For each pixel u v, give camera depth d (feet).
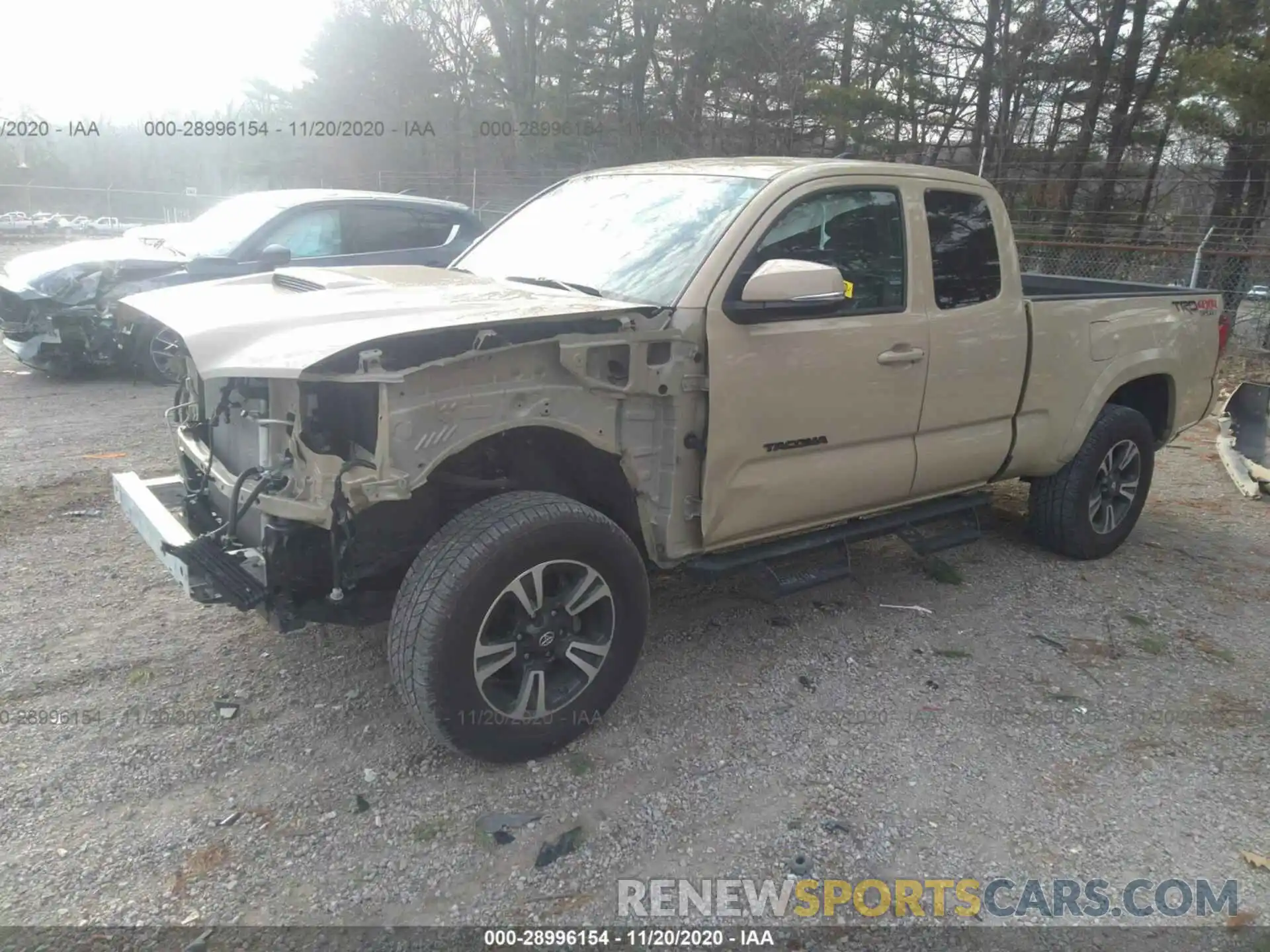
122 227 101.30
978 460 15.05
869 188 13.47
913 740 11.69
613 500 11.98
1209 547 18.81
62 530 17.22
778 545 13.28
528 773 10.79
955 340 14.07
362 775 10.65
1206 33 57.11
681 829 9.98
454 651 9.92
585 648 11.05
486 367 10.10
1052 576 16.90
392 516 11.03
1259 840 10.14
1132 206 58.08
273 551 10.08
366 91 87.56
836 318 12.75
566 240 13.98
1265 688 13.28
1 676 12.35
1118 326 16.74
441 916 8.78
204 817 9.91
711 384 11.47
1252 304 39.34
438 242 31.42
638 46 72.33
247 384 10.48
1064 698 12.83
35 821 9.75
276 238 28.89
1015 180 55.47
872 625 14.73
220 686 12.31
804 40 66.23
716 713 12.14
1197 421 19.16
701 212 12.73
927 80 67.00
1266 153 46.60
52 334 28.32
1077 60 63.46
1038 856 9.80
